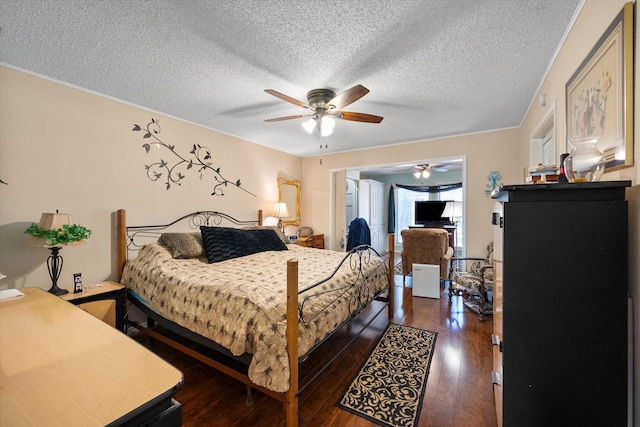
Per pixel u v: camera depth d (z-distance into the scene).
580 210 0.97
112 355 0.92
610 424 0.96
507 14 1.52
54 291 2.08
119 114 2.68
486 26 1.61
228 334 1.52
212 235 2.87
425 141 4.22
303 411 1.62
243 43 1.78
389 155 4.53
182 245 2.65
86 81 2.32
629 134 1.01
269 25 1.60
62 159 2.32
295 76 2.20
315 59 1.96
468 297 3.63
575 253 0.98
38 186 2.20
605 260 0.95
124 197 2.72
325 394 1.78
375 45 1.79
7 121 2.05
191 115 3.13
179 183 3.22
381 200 7.63
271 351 1.39
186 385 1.89
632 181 1.01
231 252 2.84
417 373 1.99
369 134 3.93
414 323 2.88
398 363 2.12
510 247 1.05
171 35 1.71
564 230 0.99
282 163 4.89
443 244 4.14
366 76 2.20
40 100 2.20
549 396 1.02
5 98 2.04
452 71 2.13
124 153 2.72
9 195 2.06
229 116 3.16
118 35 1.71
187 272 2.18
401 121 3.35
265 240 3.38
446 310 3.26
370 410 1.63
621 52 1.05
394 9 1.47
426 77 2.22
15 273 2.08
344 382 1.90
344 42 1.76
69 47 1.84
